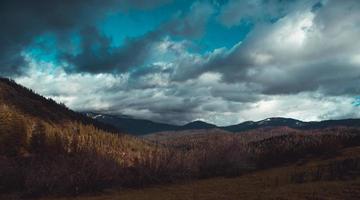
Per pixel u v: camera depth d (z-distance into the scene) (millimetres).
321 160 73875
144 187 55250
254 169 69500
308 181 47656
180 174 60719
